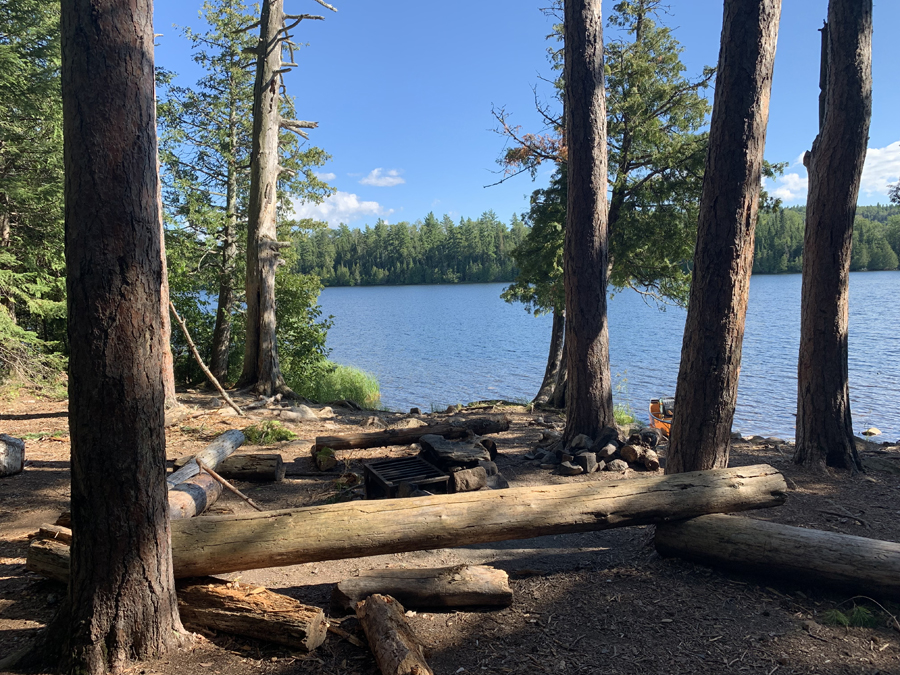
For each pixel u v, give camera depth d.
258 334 13.34
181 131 18.31
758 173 4.40
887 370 21.67
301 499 5.80
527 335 42.41
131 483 2.86
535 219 14.92
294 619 3.04
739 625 3.31
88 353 2.75
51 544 3.67
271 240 13.32
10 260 11.42
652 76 13.94
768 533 3.80
